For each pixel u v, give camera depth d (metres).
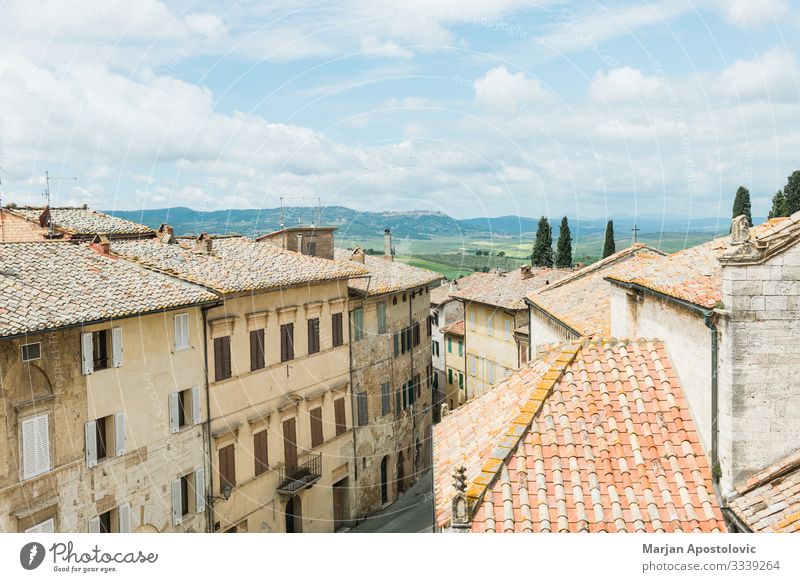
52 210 40.12
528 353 32.69
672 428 13.35
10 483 20.23
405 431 47.00
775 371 11.66
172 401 26.44
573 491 12.11
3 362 20.16
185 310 27.16
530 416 13.46
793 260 11.56
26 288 22.45
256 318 31.34
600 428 13.28
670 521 11.70
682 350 14.05
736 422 11.77
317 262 38.09
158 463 25.67
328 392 37.06
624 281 17.30
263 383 31.89
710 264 14.80
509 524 11.59
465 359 55.19
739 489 11.72
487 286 53.09
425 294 52.75
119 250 31.11
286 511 34.81
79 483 22.42
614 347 15.33
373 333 42.38
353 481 39.25
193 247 34.91
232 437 29.75
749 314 11.67
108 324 23.58
